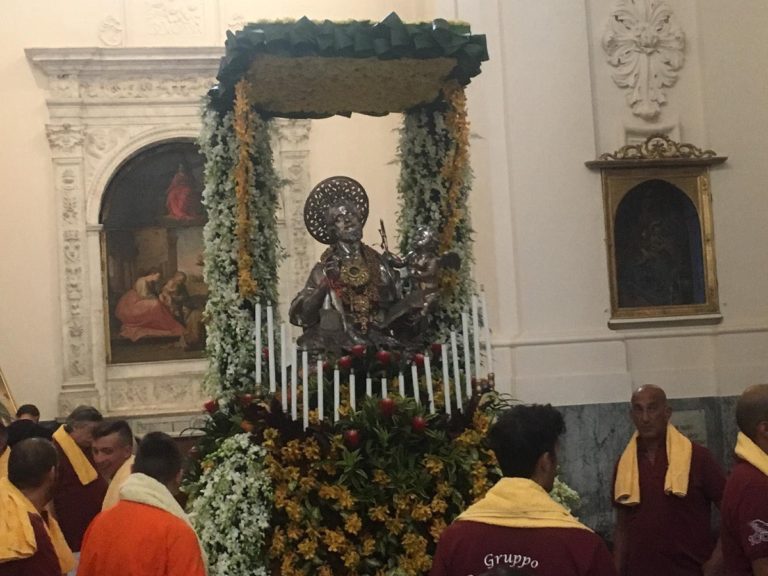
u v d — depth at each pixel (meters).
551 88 9.37
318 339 6.04
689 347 9.50
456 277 6.43
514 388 8.98
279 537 4.93
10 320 11.78
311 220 6.66
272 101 6.74
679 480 4.89
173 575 3.48
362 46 5.91
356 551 4.93
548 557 2.84
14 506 4.07
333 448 5.04
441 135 6.80
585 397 9.05
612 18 9.69
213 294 6.06
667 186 9.65
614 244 9.42
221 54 12.26
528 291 9.19
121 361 12.02
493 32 9.36
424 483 5.04
